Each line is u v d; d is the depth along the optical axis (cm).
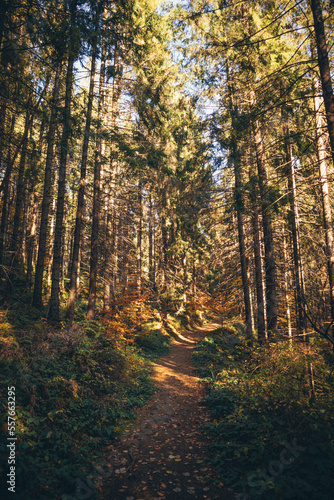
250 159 1074
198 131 1100
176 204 1620
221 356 1323
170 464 496
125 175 1249
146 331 1652
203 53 991
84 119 910
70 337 824
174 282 2105
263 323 1006
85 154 1134
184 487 430
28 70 859
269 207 850
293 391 559
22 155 1221
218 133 948
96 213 1327
